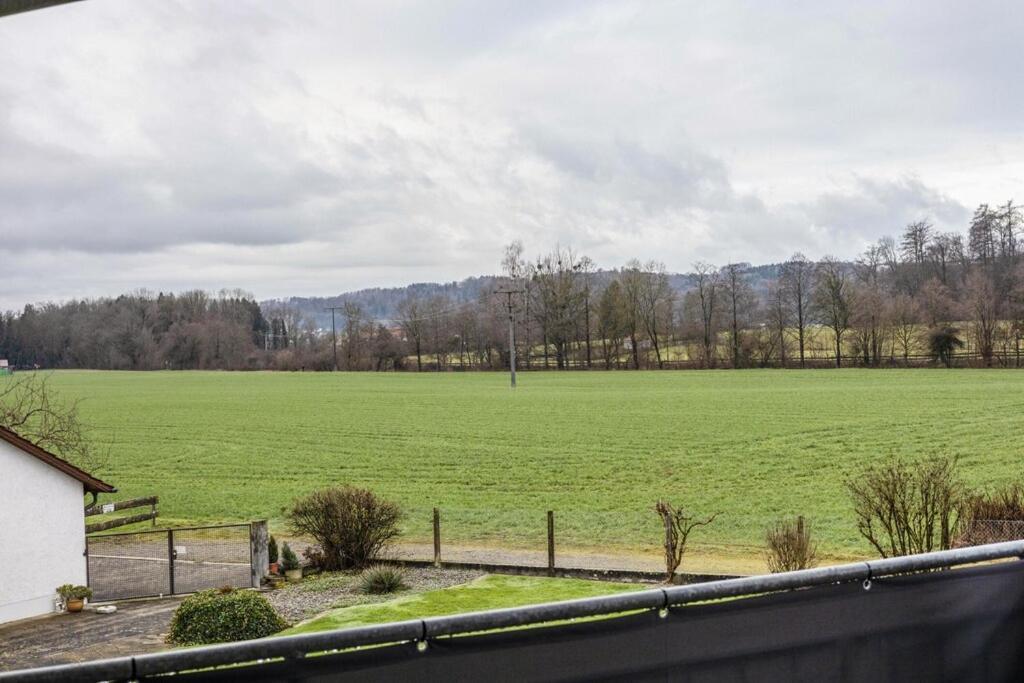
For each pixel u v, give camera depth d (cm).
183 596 2384
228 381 13138
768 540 2202
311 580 2503
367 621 1922
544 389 9519
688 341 14238
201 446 5712
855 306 12331
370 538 2619
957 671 411
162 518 3650
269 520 3528
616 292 14412
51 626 2127
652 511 3372
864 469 4047
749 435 5212
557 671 347
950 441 4706
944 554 409
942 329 11231
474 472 4447
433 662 333
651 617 360
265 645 314
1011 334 11444
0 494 2208
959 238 14525
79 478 2375
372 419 6838
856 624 392
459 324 16200
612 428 5778
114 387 11738
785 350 13712
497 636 341
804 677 383
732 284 13912
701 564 2473
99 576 2586
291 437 5978
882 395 7175
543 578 2341
